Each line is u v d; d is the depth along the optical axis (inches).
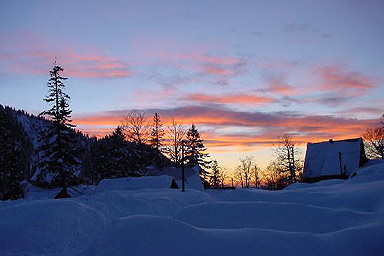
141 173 2150.6
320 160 2003.0
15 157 1795.0
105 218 595.8
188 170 1815.9
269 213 489.4
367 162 1942.7
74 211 561.9
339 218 457.1
